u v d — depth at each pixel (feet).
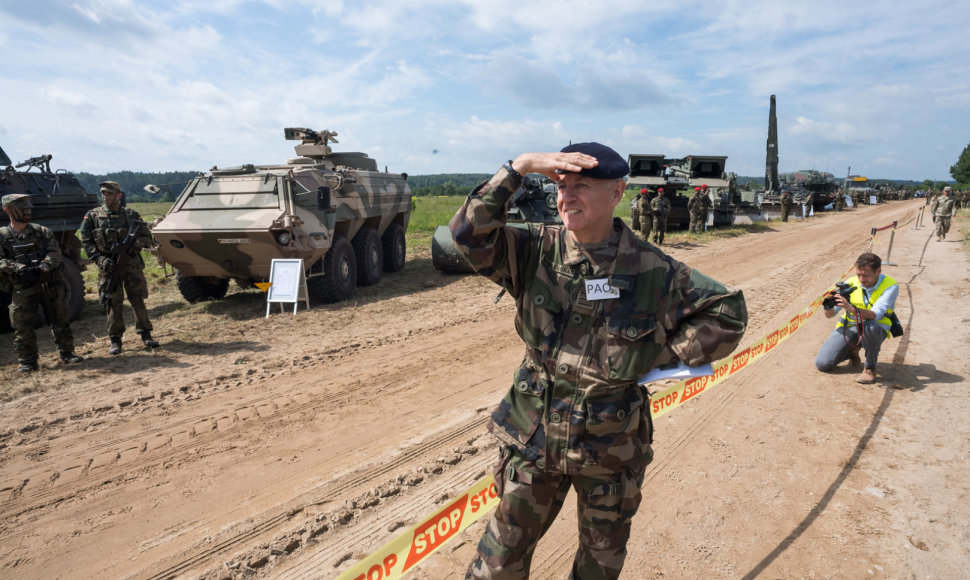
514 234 5.72
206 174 29.91
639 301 5.32
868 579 9.04
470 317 26.73
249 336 23.66
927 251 49.24
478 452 13.48
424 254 50.70
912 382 17.66
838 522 10.57
